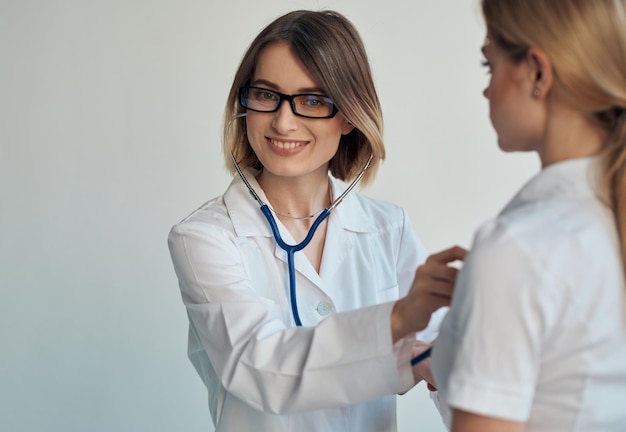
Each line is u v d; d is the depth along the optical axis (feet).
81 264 9.14
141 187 9.16
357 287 4.99
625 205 2.84
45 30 9.00
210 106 9.20
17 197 9.07
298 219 4.99
